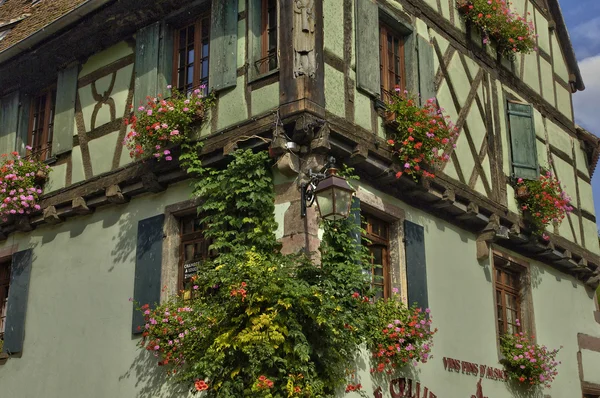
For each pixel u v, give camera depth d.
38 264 9.95
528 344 10.34
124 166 8.99
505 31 11.02
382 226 8.77
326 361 6.96
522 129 11.16
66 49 10.09
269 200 7.51
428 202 9.30
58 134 9.95
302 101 7.38
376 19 8.66
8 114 10.76
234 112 8.03
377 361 7.96
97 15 9.56
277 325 6.71
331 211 6.72
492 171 10.41
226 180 7.68
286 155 7.42
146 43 9.22
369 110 8.29
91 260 9.30
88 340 8.98
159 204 8.74
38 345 9.55
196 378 7.43
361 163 8.05
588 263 12.40
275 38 8.08
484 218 10.02
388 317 7.98
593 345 12.37
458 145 9.80
